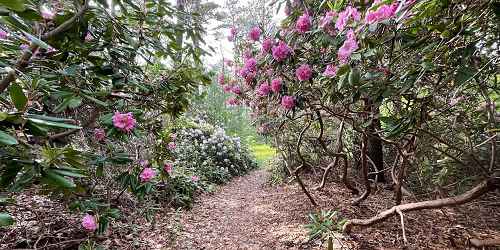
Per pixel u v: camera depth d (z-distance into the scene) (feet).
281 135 17.58
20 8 2.00
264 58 7.94
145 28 6.94
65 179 2.79
